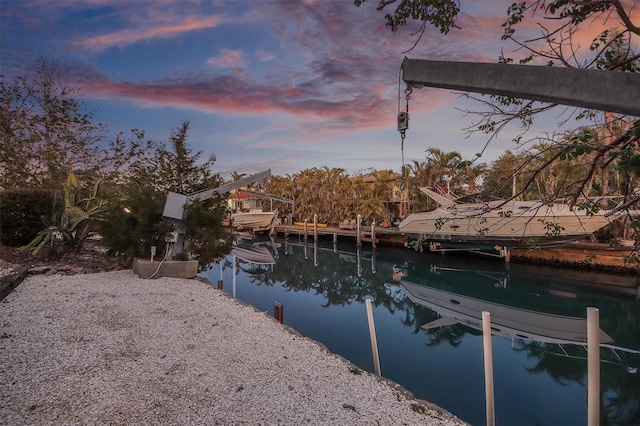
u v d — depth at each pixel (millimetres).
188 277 8320
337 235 30281
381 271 17234
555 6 1883
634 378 5758
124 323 4910
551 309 10664
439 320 9219
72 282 7199
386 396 3350
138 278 7918
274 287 12875
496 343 7352
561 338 7844
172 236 8477
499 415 4371
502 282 14406
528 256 16906
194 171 11133
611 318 9820
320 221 35938
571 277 14703
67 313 5156
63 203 10664
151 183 10867
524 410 4512
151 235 8906
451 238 16844
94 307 5539
